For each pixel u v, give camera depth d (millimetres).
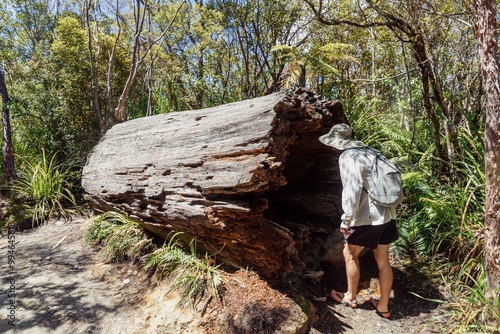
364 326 2666
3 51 6992
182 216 2785
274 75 5527
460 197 3355
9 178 4980
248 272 2820
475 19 2266
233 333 2414
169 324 2508
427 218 3631
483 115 3834
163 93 6266
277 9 5328
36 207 4629
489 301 2375
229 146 2582
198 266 2896
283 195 3723
